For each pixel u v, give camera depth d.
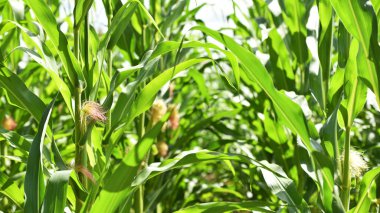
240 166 4.21
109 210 2.31
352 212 2.57
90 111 2.46
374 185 2.80
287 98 2.52
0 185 2.72
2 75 2.55
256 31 4.12
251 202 2.55
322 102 2.80
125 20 2.76
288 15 3.49
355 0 2.35
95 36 2.81
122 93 2.55
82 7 2.56
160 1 4.12
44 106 2.58
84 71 2.60
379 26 2.48
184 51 3.76
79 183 2.45
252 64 2.51
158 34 3.91
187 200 4.36
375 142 4.54
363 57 2.43
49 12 2.51
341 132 2.84
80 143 2.51
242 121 4.55
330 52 2.84
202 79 4.28
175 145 4.04
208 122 4.02
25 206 2.17
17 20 2.92
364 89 2.56
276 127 3.63
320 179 2.57
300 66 3.57
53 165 2.57
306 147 2.56
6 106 3.66
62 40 2.52
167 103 4.21
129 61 3.80
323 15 2.82
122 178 2.26
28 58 4.46
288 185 2.69
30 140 2.63
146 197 3.79
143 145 2.25
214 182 5.63
